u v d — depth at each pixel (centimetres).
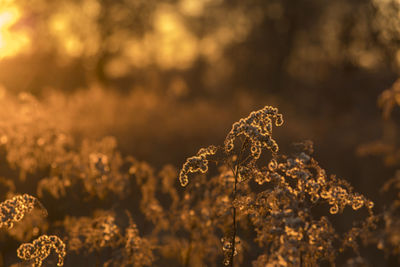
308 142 255
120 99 1517
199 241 354
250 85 3956
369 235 243
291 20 3784
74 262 368
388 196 551
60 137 514
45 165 482
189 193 362
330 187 254
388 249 237
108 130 1063
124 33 4097
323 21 3488
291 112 2095
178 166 953
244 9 4178
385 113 294
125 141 1013
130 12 4081
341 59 2064
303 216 242
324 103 2000
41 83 2422
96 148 478
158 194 504
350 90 1891
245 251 325
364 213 598
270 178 247
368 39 1538
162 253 383
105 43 3928
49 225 405
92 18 3875
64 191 425
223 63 4412
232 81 4138
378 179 725
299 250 233
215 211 333
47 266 315
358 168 815
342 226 558
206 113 1541
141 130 1135
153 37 4334
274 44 3931
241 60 4141
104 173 416
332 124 1706
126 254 318
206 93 3466
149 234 428
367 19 1509
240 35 4288
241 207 249
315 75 2605
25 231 373
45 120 542
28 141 480
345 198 244
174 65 4334
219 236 376
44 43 3014
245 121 233
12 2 1215
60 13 3566
